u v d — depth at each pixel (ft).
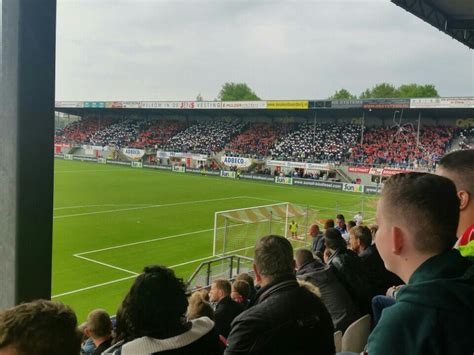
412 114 143.64
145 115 194.80
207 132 179.01
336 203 98.22
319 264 16.35
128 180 126.62
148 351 6.67
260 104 150.82
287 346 7.55
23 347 4.12
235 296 16.55
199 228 68.08
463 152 6.46
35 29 5.66
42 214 5.87
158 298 6.89
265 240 8.53
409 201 4.63
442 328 4.09
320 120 165.58
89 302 37.60
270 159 148.66
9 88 5.61
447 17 34.63
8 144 5.65
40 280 5.88
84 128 186.39
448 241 4.63
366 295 14.21
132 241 59.00
